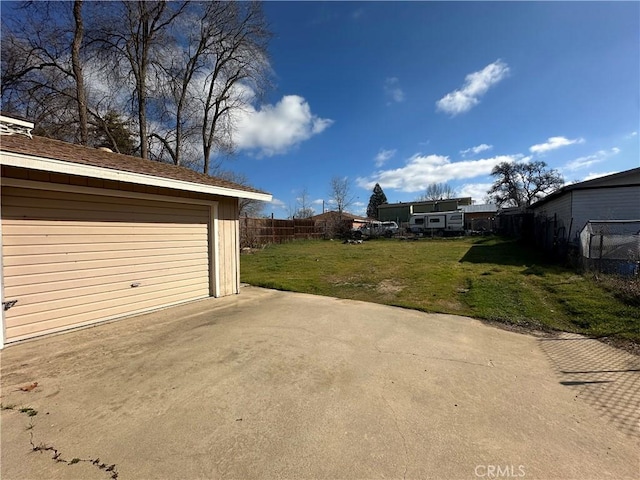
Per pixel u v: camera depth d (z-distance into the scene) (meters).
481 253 13.70
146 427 2.20
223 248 6.90
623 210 10.74
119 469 1.80
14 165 3.54
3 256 3.79
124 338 4.06
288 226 21.84
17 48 10.77
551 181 34.19
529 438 2.12
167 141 15.87
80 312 4.54
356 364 3.29
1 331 3.72
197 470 1.80
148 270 5.48
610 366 3.31
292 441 2.06
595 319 4.76
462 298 6.28
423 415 2.38
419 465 1.86
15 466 1.81
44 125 11.85
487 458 1.92
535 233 15.76
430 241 22.08
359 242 21.47
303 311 5.41
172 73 14.61
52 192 4.24
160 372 3.07
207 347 3.72
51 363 3.29
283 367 3.19
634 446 2.05
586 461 1.91
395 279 8.43
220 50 15.73
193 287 6.31
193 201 6.23
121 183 5.00
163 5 12.91
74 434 2.12
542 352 3.71
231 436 2.11
